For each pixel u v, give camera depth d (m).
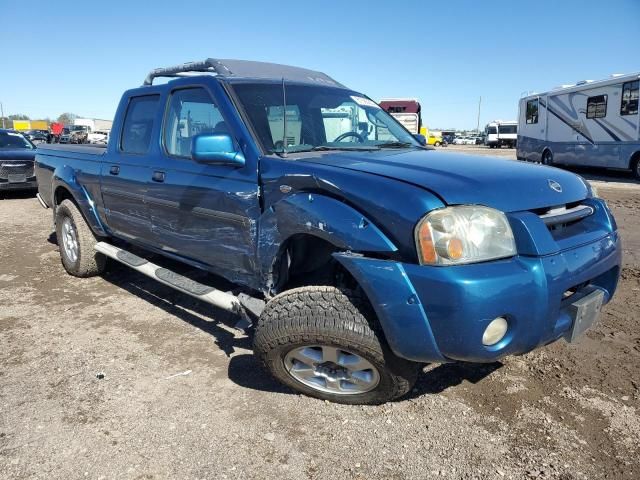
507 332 2.42
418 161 2.97
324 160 2.98
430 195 2.41
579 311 2.65
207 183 3.38
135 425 2.83
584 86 17.97
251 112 3.37
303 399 3.07
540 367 3.42
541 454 2.57
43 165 5.87
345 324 2.61
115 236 4.91
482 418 2.88
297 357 2.89
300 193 2.83
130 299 4.81
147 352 3.71
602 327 4.03
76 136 34.47
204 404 3.03
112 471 2.47
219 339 3.92
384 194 2.49
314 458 2.56
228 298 3.31
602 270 2.85
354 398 2.92
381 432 2.76
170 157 3.85
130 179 4.19
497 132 49.75
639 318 4.20
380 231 2.48
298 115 3.55
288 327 2.73
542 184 2.79
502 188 2.59
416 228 2.35
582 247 2.75
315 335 2.68
